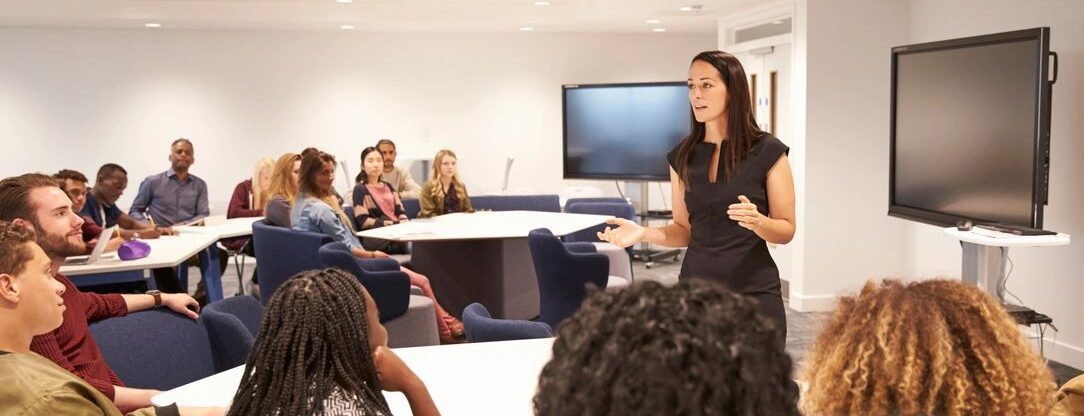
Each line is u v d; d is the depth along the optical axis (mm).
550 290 5000
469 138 10352
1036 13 5156
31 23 8953
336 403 1691
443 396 2244
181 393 2357
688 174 2797
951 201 5027
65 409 1866
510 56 10328
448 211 7328
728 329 748
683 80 10656
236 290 8445
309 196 5828
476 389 2293
